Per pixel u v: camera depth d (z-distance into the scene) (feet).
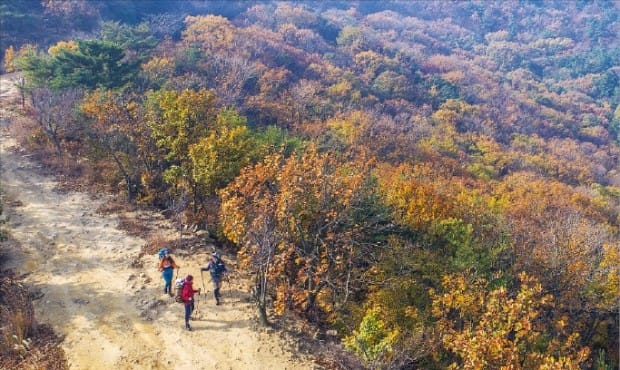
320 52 367.66
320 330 57.52
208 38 267.39
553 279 76.48
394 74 330.95
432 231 73.87
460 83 379.96
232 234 58.08
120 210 81.66
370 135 189.88
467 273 64.69
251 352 51.11
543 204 141.90
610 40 615.98
